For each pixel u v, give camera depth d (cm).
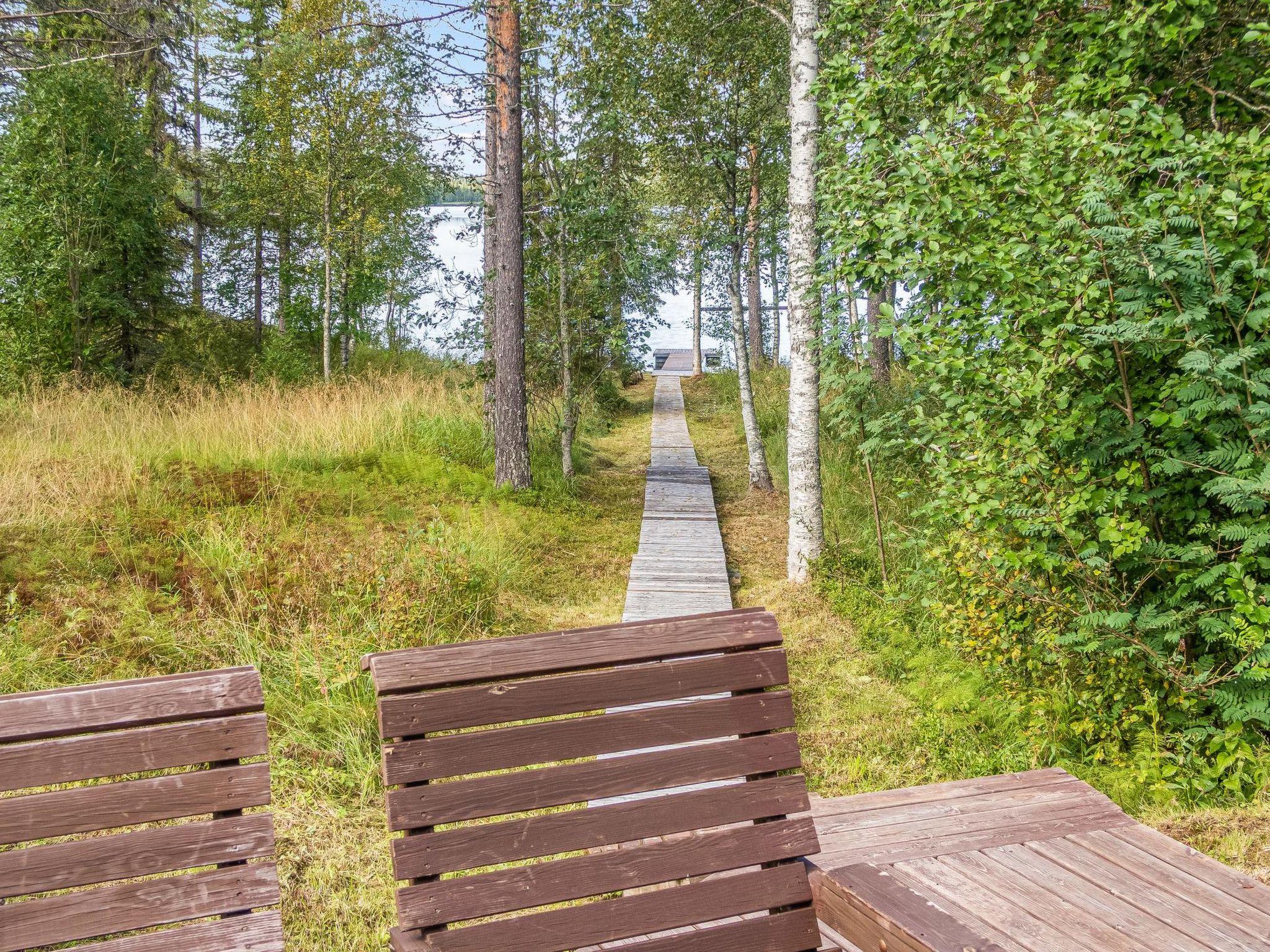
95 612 633
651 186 1791
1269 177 421
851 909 191
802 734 567
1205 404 421
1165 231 425
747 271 1405
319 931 357
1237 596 420
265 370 1953
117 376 1705
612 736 196
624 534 1100
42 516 796
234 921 171
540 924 183
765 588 891
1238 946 233
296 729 526
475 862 181
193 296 2267
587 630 200
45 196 1686
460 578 737
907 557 855
